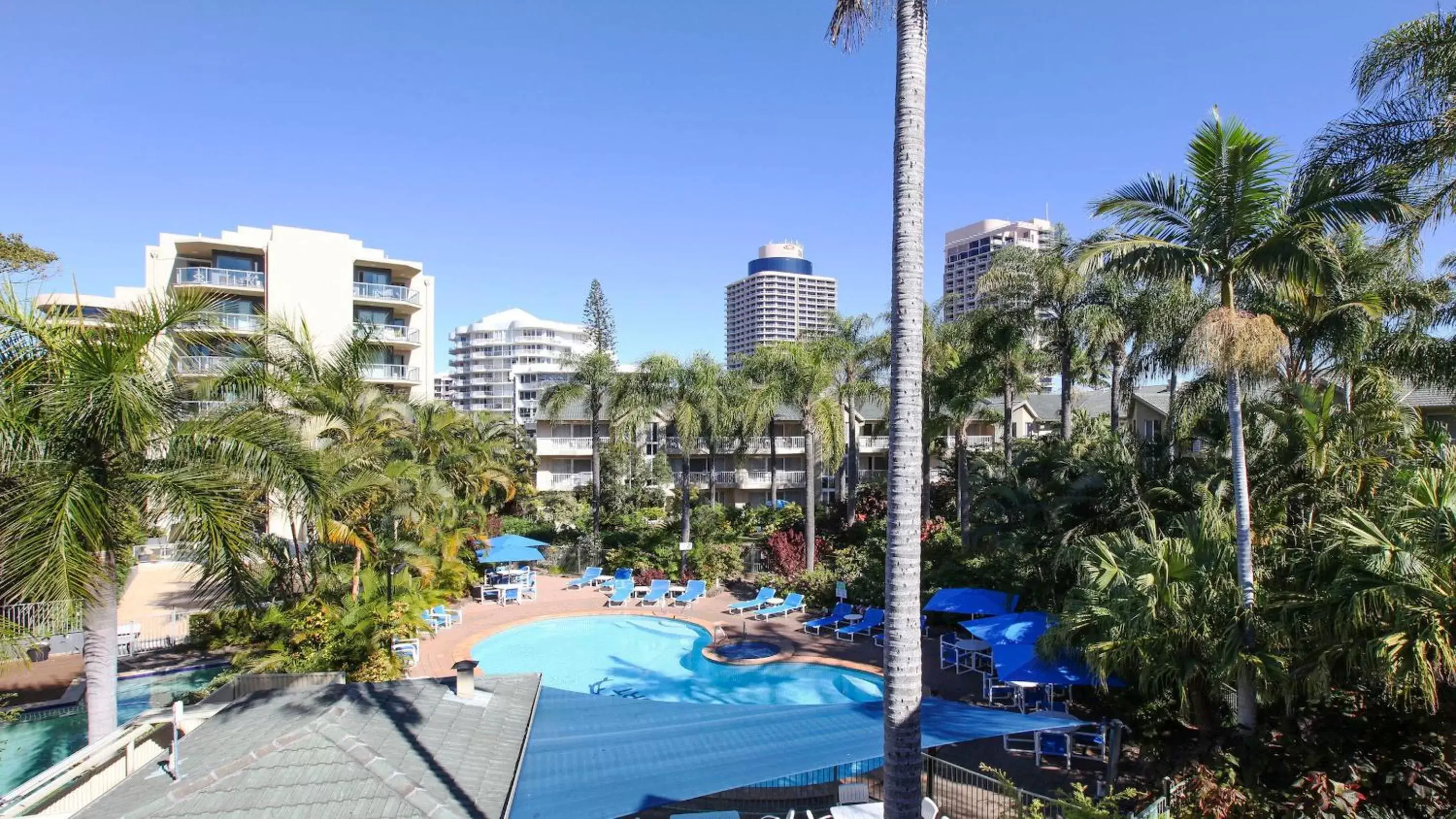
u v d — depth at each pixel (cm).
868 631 2214
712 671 1962
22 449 974
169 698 1516
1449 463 1127
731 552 2966
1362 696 1077
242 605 1134
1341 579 983
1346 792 833
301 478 1131
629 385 3097
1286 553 1319
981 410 3819
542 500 4297
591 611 2503
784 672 1919
